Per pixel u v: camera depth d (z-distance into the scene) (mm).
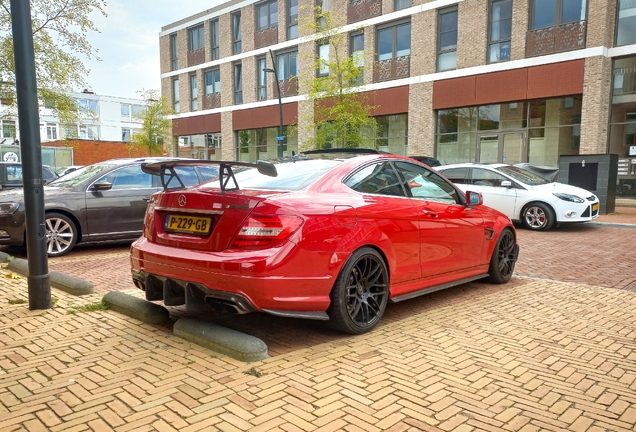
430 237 4590
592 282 5992
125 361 3307
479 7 19781
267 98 28469
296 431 2430
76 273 6465
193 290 3555
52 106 12086
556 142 18609
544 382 3043
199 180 8938
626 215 13625
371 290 4051
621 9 17344
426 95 21484
